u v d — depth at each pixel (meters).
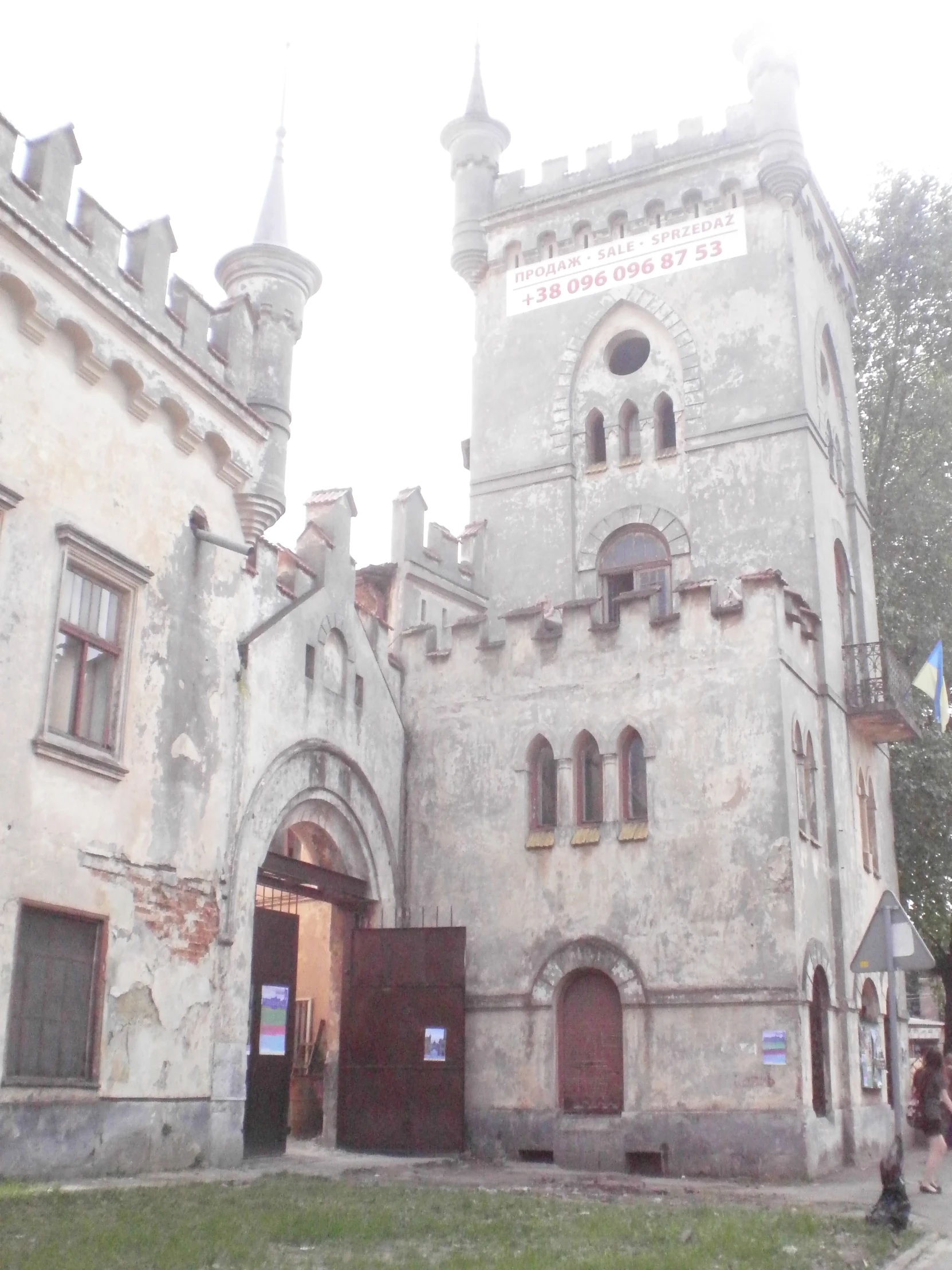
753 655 21.72
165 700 17.78
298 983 29.27
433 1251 10.56
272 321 22.39
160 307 18.31
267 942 19.94
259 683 19.98
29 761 15.09
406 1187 15.43
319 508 23.23
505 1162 20.84
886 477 36.41
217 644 19.09
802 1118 19.42
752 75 28.94
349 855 22.72
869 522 31.81
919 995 66.62
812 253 29.98
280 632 20.70
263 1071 19.69
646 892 21.55
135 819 16.89
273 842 20.70
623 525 28.23
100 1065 15.64
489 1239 11.21
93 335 16.64
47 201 16.23
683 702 22.09
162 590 17.98
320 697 21.72
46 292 15.84
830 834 23.44
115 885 16.33
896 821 31.89
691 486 27.56
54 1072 15.12
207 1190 13.83
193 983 17.59
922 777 31.75
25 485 15.49
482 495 30.11
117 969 16.22
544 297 30.62
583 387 29.72
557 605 27.61
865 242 37.94
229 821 18.84
